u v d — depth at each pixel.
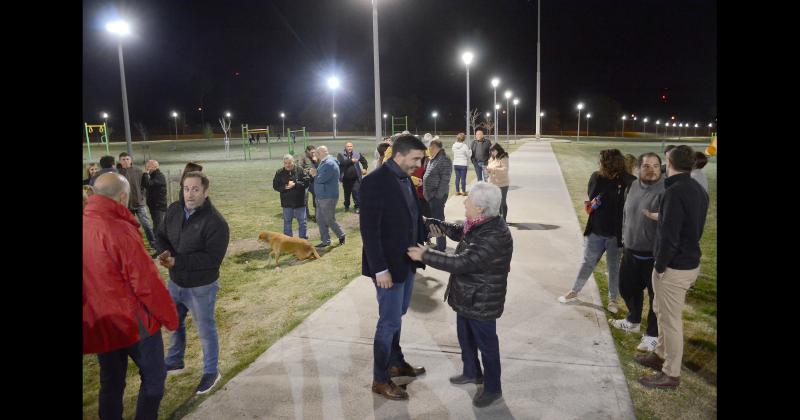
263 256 8.09
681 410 3.55
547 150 34.47
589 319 5.04
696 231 3.65
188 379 4.19
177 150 43.75
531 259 7.13
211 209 3.91
